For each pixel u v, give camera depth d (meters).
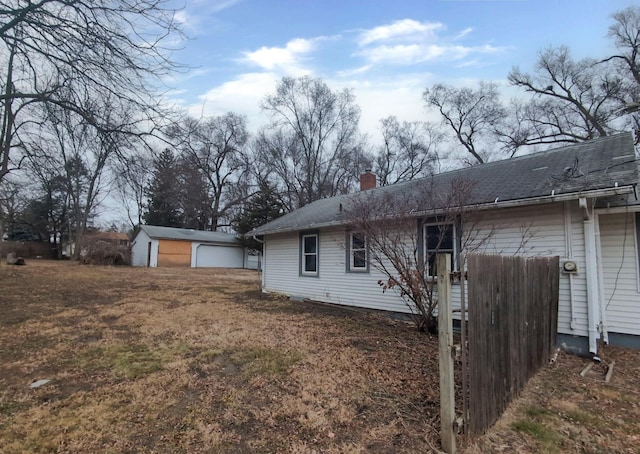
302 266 11.41
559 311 6.15
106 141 6.38
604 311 6.25
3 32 5.62
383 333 6.75
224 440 2.95
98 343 5.70
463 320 2.79
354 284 9.57
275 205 29.20
